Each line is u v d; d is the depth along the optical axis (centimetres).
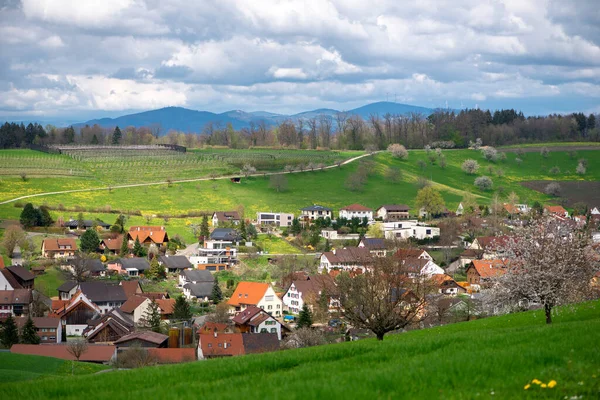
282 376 2150
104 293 11144
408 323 4666
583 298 4925
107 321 9112
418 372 2008
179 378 2350
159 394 1948
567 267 4666
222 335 7662
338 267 12719
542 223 4878
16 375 3981
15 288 10919
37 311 10344
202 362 2716
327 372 2172
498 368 2030
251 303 11044
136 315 10181
